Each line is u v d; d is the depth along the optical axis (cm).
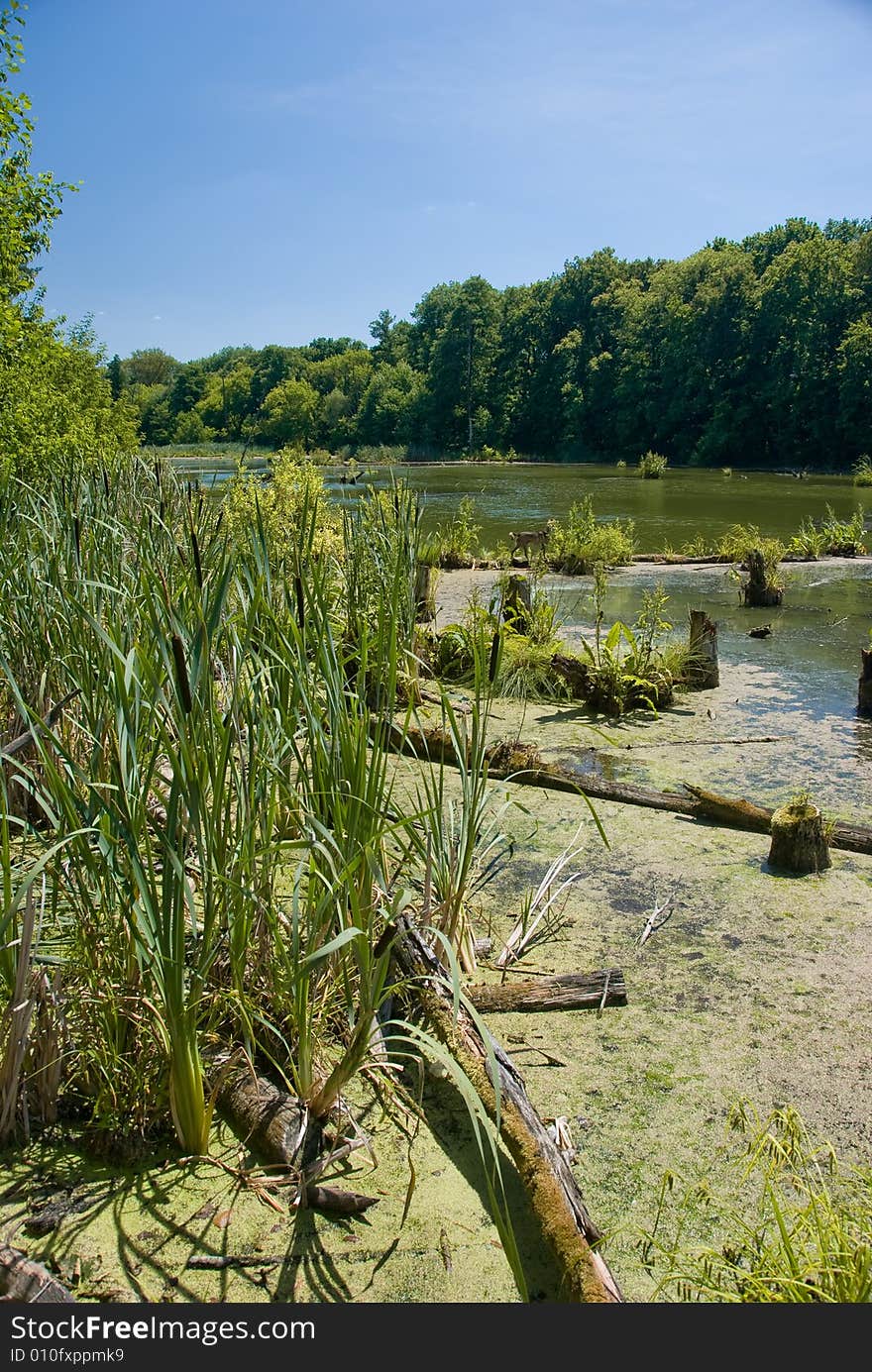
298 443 933
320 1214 225
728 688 718
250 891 244
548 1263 212
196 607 245
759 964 336
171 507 497
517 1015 307
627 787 496
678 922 367
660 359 5662
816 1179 231
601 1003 311
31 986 243
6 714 414
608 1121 256
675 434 5500
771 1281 189
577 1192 218
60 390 1168
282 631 287
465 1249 215
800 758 555
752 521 2000
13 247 803
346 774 262
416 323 8100
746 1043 290
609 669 652
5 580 389
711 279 5322
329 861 234
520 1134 234
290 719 286
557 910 377
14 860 291
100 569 368
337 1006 285
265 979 280
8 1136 244
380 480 3095
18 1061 237
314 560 329
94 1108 246
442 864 311
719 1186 233
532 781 513
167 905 228
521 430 6575
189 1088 236
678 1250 211
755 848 437
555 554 1354
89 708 285
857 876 407
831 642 881
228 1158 242
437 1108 262
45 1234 215
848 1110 258
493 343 6794
